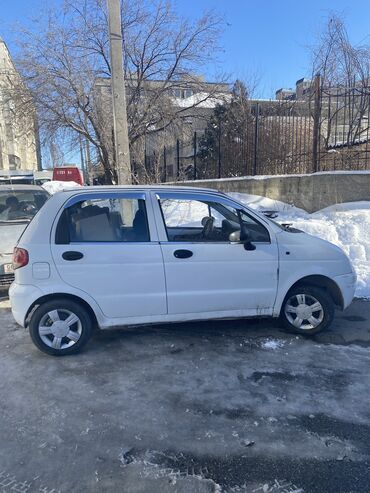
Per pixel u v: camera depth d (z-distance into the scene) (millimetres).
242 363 3934
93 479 2420
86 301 4035
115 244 4082
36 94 14797
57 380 3633
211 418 3033
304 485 2361
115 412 3123
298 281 4582
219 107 17625
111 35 7891
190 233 4609
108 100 15984
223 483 2385
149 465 2537
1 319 5250
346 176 9430
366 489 2328
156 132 17062
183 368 3836
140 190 4266
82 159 22812
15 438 2807
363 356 4078
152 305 4168
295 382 3555
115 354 4156
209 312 4316
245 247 4324
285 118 12242
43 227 4004
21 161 60250
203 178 16875
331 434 2828
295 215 9695
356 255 7535
